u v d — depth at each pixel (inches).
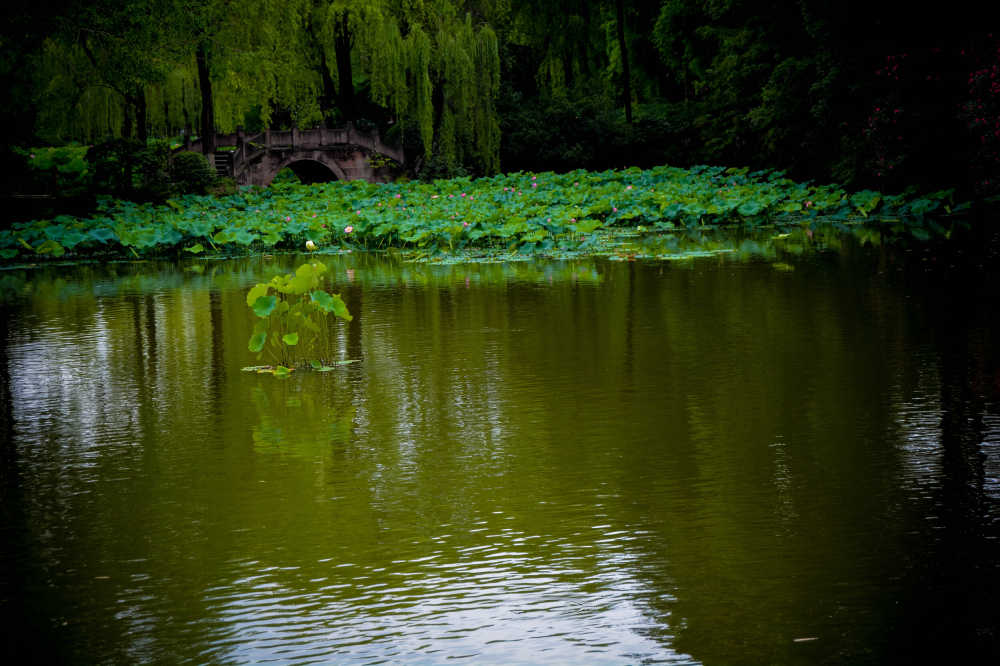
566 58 1770.4
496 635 155.5
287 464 240.8
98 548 192.5
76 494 223.8
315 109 1535.4
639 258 639.1
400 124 1537.9
